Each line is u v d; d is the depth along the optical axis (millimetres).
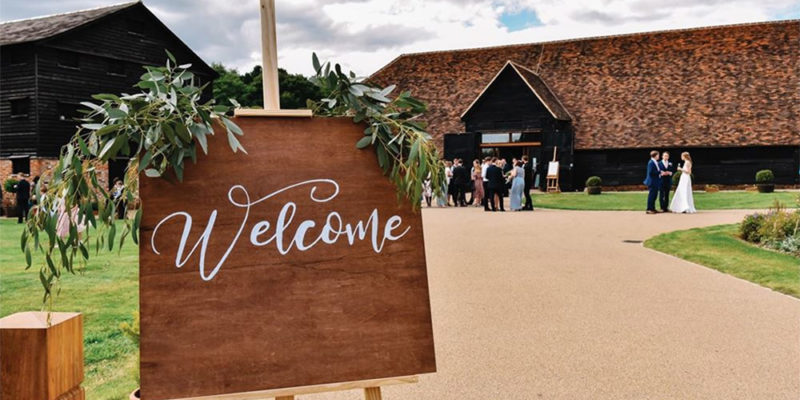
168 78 2533
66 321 2840
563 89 33750
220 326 2414
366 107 2660
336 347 2494
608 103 32469
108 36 31906
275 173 2566
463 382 4668
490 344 5590
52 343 2727
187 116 2480
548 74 34719
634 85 32781
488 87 32000
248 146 2561
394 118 2738
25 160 29859
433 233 14297
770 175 27547
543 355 5273
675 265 9789
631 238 13250
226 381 2383
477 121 32562
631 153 30781
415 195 2604
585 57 34938
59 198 2447
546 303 7160
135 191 2480
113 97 2387
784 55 31578
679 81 32188
